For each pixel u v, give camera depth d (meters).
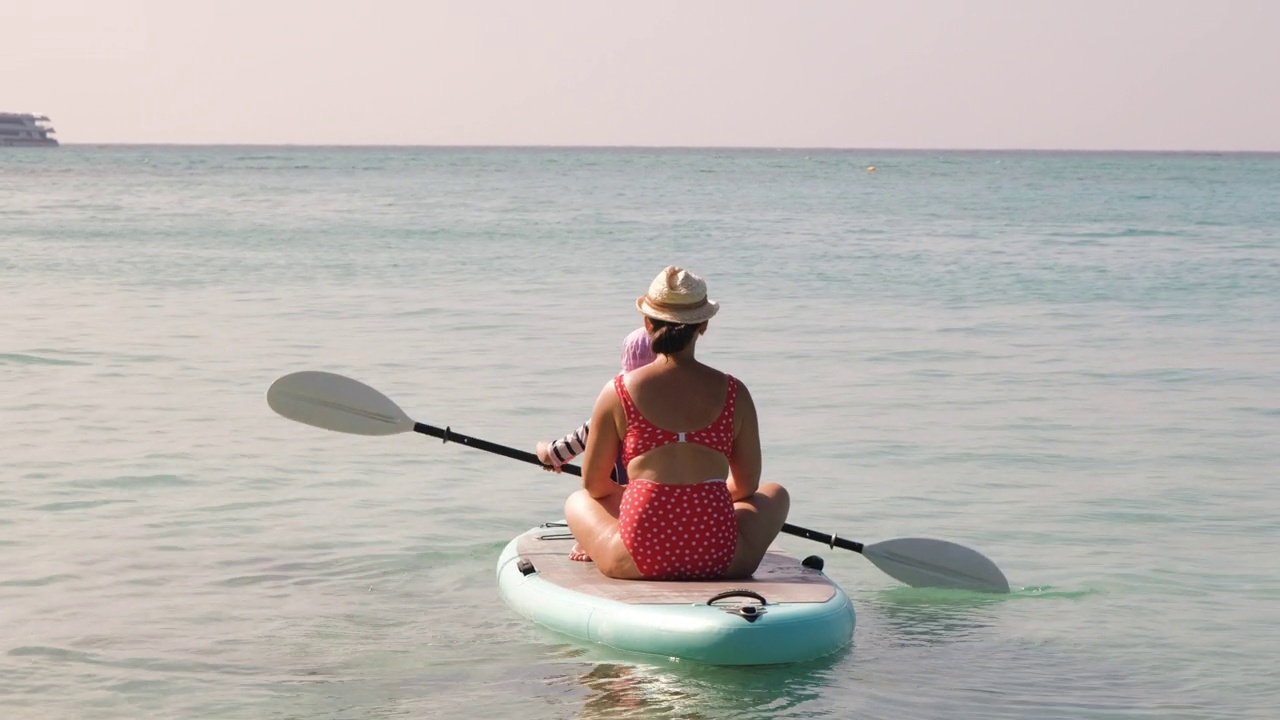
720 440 5.33
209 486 7.78
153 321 15.10
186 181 77.94
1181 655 5.17
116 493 7.57
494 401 10.45
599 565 5.54
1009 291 19.59
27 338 13.52
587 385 11.19
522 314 16.23
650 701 4.60
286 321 15.33
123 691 4.66
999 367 12.55
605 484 5.59
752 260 24.86
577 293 18.69
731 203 52.88
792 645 4.93
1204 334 15.05
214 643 5.18
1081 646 5.29
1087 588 6.09
